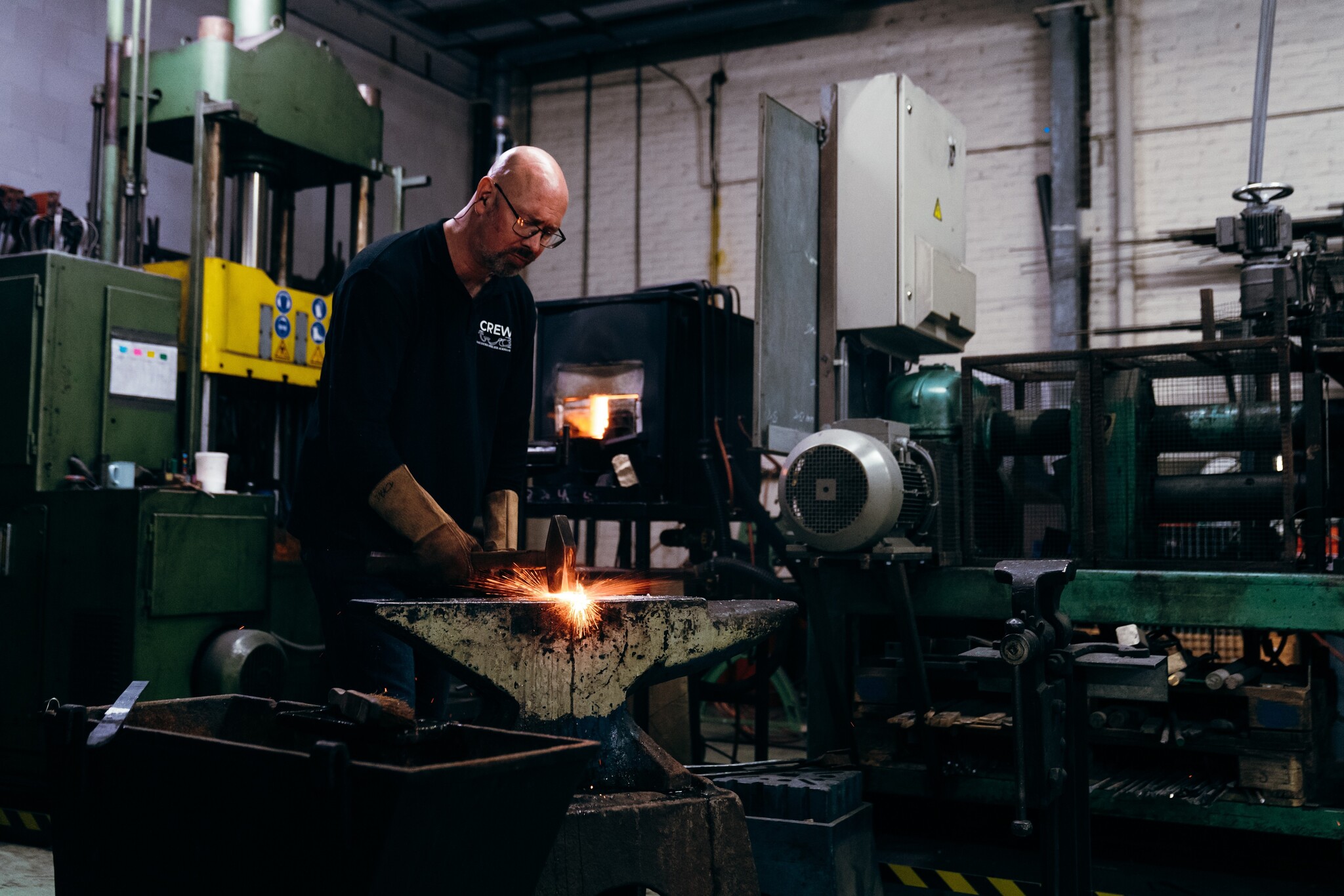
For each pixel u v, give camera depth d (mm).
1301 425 3037
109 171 3934
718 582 3465
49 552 3283
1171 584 2830
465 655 1567
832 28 7820
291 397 4359
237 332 3883
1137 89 7004
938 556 3072
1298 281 3873
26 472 3340
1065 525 3354
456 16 8242
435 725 1562
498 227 2062
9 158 5586
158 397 3654
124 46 4117
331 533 2148
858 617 3264
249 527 3479
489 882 1366
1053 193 6996
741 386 4094
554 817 1431
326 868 1235
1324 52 6559
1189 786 2863
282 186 4586
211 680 3262
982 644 2219
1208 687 2824
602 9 8000
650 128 8336
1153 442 3227
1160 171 6926
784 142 3359
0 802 3318
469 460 2223
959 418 3314
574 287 8492
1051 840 1987
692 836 1753
